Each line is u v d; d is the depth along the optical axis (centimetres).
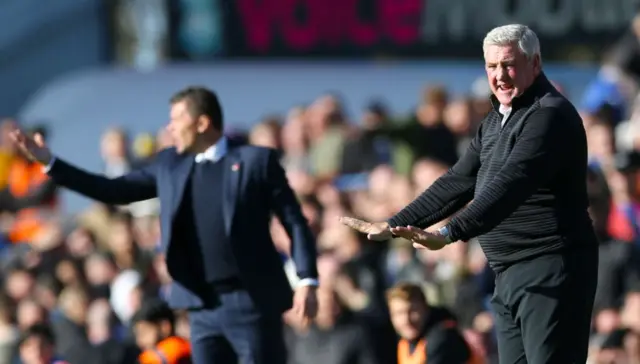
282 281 2342
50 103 5206
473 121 4031
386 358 3141
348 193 3844
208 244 2303
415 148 3981
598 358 2919
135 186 2361
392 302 2542
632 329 2911
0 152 4641
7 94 5822
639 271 3056
